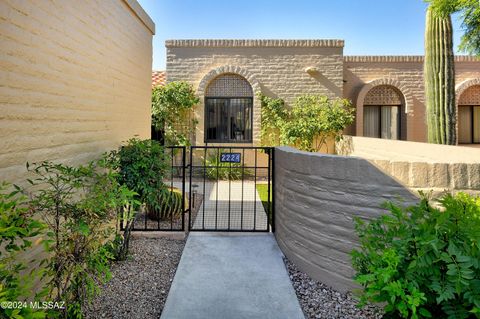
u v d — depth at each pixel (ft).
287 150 12.32
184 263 11.61
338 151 30.25
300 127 29.19
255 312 8.58
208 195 23.47
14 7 7.41
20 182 7.75
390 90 34.68
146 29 18.79
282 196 12.71
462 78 33.94
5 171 7.22
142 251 12.85
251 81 31.55
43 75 8.68
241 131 32.42
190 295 9.41
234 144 32.12
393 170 8.57
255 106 31.53
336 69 31.58
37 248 8.31
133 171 12.00
